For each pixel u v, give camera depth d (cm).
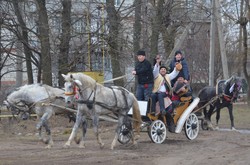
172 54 2569
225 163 1208
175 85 1641
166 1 2744
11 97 1552
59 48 2448
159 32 2575
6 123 2075
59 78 2445
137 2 2492
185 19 2722
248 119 2798
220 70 4875
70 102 1369
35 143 1655
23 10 2477
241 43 4088
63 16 2430
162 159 1273
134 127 1516
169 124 1625
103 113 1442
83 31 2475
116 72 2495
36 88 1554
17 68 3094
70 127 2212
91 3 2567
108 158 1277
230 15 3606
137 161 1243
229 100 2136
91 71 2422
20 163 1202
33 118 2116
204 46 4950
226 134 1936
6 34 2519
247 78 3778
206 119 2175
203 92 2172
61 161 1230
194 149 1466
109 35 2409
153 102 1566
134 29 2512
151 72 1577
